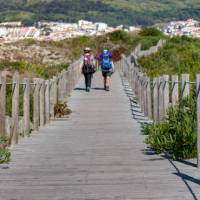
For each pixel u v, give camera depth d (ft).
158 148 72.13
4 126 75.05
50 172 60.44
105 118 119.03
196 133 64.80
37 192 51.13
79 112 129.80
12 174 59.52
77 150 76.54
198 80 61.67
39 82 103.24
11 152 74.74
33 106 99.04
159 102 94.63
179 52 259.80
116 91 179.22
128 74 211.41
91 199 48.26
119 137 89.76
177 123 73.56
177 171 59.36
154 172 59.16
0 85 74.43
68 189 52.13
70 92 173.88
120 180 55.52
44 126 106.73
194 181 54.34
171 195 49.08
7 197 49.49
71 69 180.65
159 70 197.98
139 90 141.08
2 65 192.34
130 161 66.49
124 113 127.24
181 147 67.82
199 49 273.95
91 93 173.47
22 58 289.53
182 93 78.69
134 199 47.96
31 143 83.82
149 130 90.94
